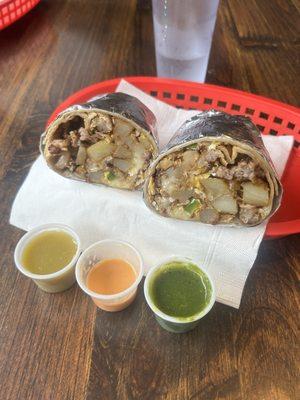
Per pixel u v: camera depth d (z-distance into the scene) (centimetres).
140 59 57
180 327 29
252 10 66
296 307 32
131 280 32
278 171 40
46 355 29
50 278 30
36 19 65
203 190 34
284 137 42
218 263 34
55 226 34
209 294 30
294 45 59
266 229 34
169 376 28
